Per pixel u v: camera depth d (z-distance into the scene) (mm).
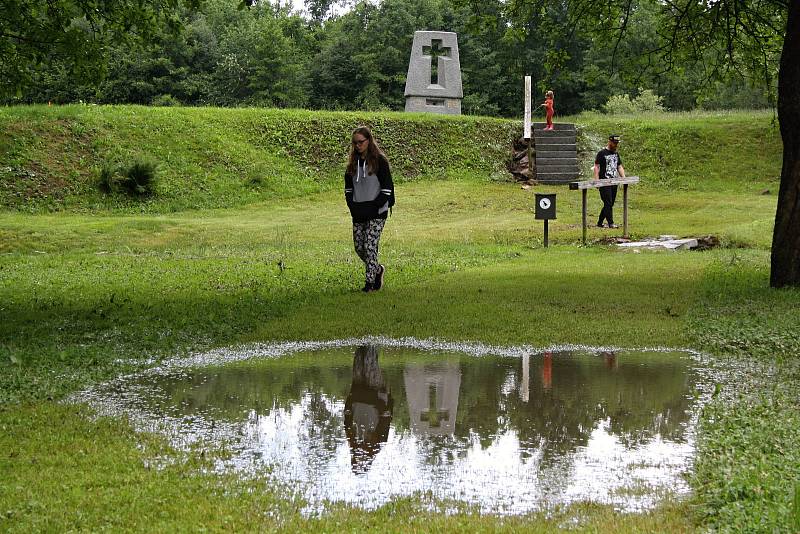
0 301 11750
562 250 18281
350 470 4879
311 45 66875
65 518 3951
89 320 10070
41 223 22297
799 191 12094
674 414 6047
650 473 4816
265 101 56469
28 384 6840
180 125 31625
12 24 13852
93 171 27469
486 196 28062
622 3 17547
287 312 10484
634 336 8922
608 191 21531
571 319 9797
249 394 6727
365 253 12164
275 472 4832
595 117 38000
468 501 4379
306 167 30953
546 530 3895
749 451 4863
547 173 31641
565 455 5152
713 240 18531
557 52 18031
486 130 34219
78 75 14336
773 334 8781
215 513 4086
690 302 10898
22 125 29016
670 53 17922
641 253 17328
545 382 7074
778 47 17281
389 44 59531
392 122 33969
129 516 4008
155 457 5023
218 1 74312
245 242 20828
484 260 16578
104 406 6305
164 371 7574
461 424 5867
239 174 29453
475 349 8477
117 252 19312
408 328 9469
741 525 3807
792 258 12203
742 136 34031
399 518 4086
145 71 57688
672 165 32375
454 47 38781
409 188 29438
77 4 13891
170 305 11125
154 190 27203
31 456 4910
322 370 7598
